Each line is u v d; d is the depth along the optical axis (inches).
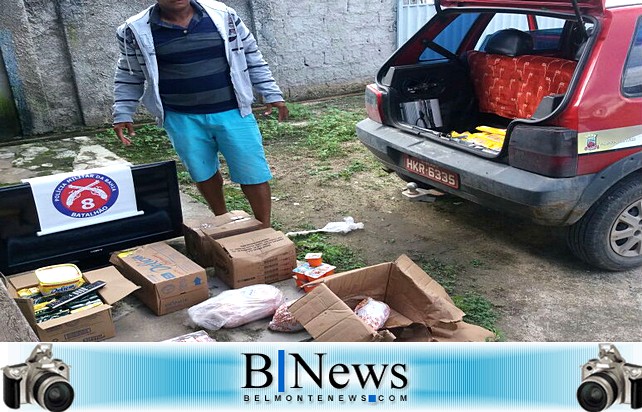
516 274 155.9
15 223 142.3
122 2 292.8
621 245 152.1
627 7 138.5
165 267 137.7
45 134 294.2
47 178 145.1
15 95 283.0
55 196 145.5
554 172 135.8
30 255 145.5
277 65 337.7
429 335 118.9
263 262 139.9
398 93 184.9
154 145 276.2
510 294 146.7
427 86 192.4
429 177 165.3
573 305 141.6
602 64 135.6
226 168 243.6
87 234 151.0
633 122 139.7
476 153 153.3
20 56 278.8
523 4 158.2
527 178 139.3
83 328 120.5
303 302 114.4
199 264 155.2
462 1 177.5
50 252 147.6
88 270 153.4
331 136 275.9
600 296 145.1
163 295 131.6
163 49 144.0
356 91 365.7
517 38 184.4
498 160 147.7
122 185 152.5
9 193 140.3
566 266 159.3
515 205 142.2
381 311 118.6
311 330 109.9
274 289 133.5
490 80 192.7
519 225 183.6
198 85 147.3
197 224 158.1
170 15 142.9
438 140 164.9
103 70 297.3
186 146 154.5
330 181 223.9
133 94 154.0
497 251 168.1
